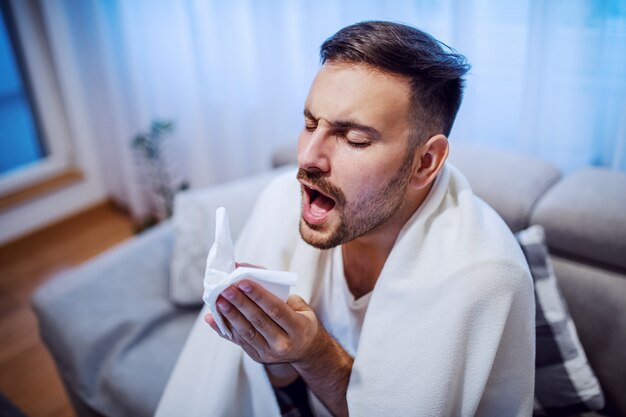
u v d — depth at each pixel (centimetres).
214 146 209
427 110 56
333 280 76
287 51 174
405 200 63
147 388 102
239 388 80
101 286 118
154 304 117
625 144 123
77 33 210
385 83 53
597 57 122
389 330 65
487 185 107
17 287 195
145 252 128
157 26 189
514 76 136
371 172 55
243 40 182
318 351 63
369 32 55
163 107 206
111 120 221
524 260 64
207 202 123
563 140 136
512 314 62
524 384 67
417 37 56
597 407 92
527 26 125
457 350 62
